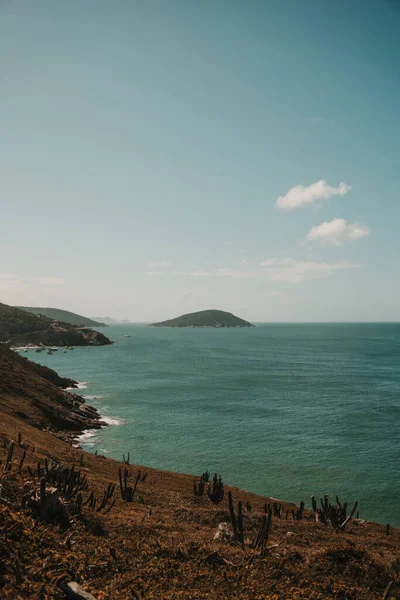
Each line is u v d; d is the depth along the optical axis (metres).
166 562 16.78
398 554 25.38
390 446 73.50
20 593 10.93
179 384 138.00
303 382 143.75
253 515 29.19
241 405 106.00
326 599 15.70
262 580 16.64
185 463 65.19
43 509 17.33
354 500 52.69
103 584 13.58
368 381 146.75
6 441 39.69
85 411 91.69
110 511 24.72
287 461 66.31
